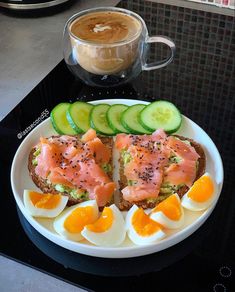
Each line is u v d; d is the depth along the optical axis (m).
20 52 0.55
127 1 0.60
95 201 0.34
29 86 0.50
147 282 0.31
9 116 0.44
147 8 0.59
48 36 0.57
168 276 0.31
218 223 0.35
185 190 0.35
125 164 0.37
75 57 0.47
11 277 0.37
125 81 0.47
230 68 0.50
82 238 0.32
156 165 0.36
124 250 0.31
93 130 0.39
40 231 0.33
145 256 0.33
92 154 0.37
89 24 0.47
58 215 0.34
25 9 0.59
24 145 0.39
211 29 0.55
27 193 0.34
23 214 0.35
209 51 0.52
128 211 0.34
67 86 0.48
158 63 0.49
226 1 0.58
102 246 0.31
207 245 0.33
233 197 0.36
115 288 0.31
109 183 0.35
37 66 0.53
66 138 0.39
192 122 0.41
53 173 0.36
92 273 0.32
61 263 0.33
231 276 0.31
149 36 0.53
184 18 0.57
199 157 0.38
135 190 0.34
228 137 0.42
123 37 0.45
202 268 0.32
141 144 0.38
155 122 0.41
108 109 0.42
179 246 0.33
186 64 0.50
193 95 0.46
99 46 0.44
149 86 0.47
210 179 0.35
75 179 0.35
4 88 0.50
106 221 0.33
